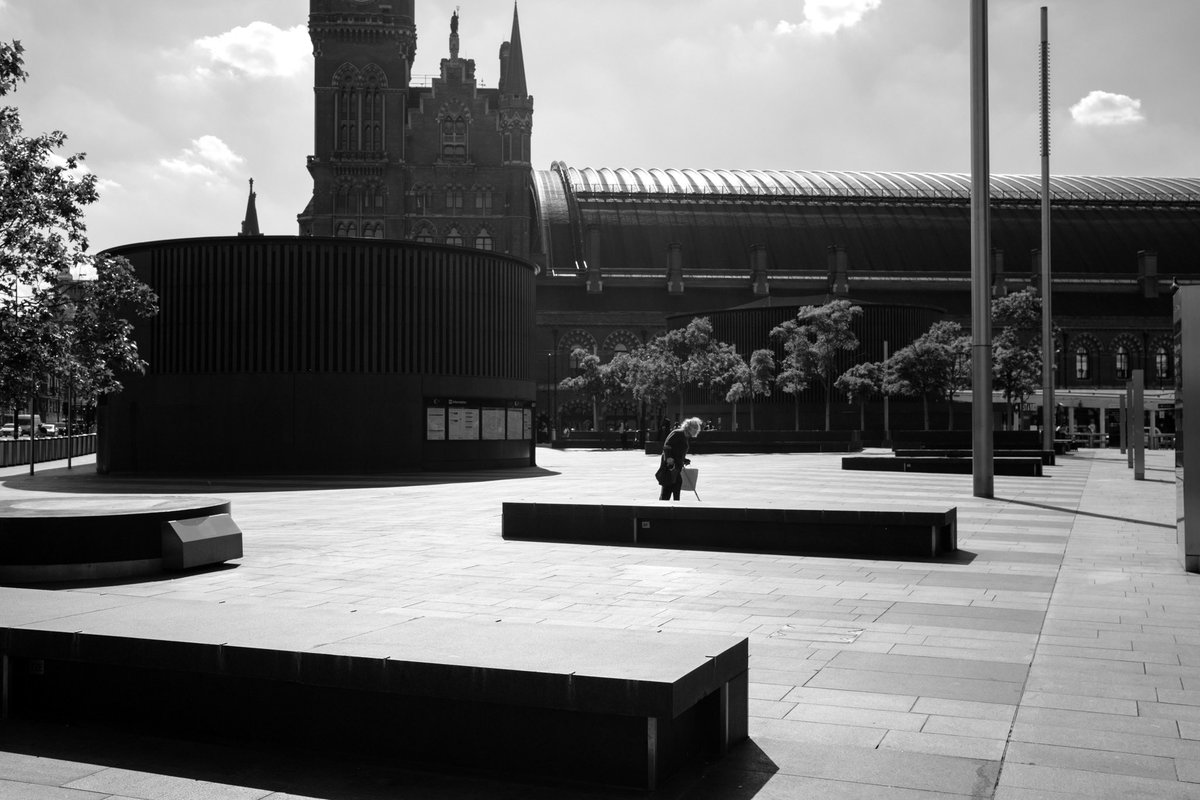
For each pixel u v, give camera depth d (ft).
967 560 43.11
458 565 41.68
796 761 17.83
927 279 412.16
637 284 398.83
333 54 323.37
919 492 79.71
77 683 19.84
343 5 323.37
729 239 416.67
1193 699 21.66
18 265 63.57
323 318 122.52
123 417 126.31
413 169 334.24
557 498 54.85
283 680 18.12
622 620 30.12
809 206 435.12
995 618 30.42
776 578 38.19
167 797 16.05
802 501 51.78
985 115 72.02
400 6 326.44
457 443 129.59
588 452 219.41
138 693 19.35
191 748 18.39
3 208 62.03
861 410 246.06
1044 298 141.90
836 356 279.08
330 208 323.98
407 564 42.04
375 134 326.03
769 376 250.98
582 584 36.76
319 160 322.96
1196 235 439.22
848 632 28.43
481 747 17.15
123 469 126.41
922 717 20.43
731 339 298.76
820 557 44.14
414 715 17.54
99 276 67.15
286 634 19.25
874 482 94.12
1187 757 18.02
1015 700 21.63
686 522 48.11
